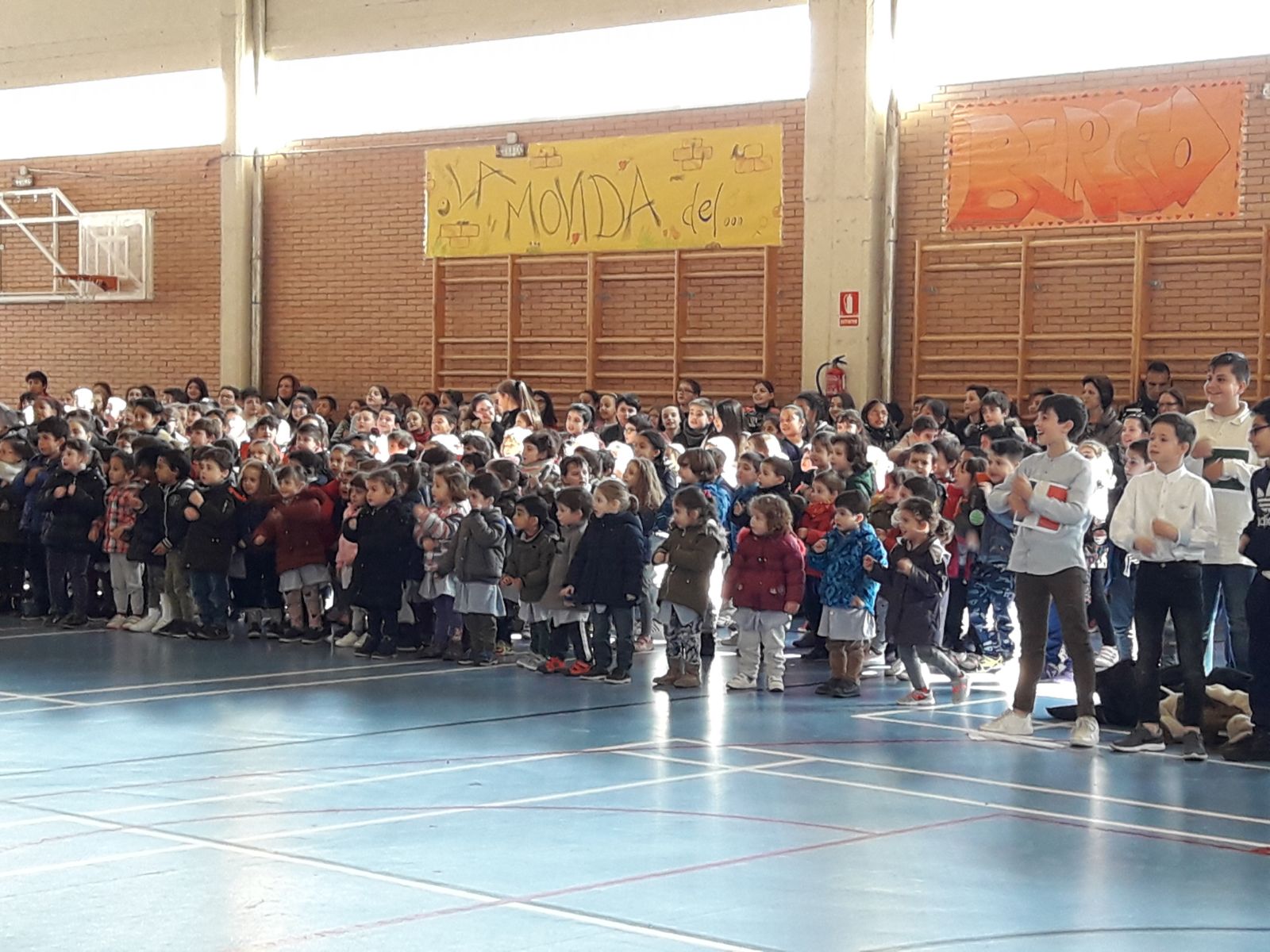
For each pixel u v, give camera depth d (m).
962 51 17.31
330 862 5.94
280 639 12.80
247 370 21.91
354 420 16.39
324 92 21.44
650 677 11.13
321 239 21.53
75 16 22.97
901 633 10.02
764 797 7.24
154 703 9.73
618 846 6.25
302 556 12.60
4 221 23.56
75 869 5.80
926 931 5.11
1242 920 5.30
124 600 13.49
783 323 18.50
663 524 12.65
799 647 12.57
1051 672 11.37
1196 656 8.42
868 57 17.38
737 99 18.62
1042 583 8.77
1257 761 8.24
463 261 20.52
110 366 23.17
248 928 5.07
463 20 20.16
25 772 7.65
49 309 23.61
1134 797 7.32
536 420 15.45
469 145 20.28
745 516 12.39
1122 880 5.82
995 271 17.19
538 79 19.94
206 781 7.47
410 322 20.92
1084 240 16.64
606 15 19.14
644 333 19.36
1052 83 16.80
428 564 11.78
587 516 11.25
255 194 21.80
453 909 5.30
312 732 8.81
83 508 13.38
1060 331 16.86
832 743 8.68
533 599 11.23
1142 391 15.91
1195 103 15.98
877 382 17.67
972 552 11.52
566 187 19.66
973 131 17.19
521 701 10.02
